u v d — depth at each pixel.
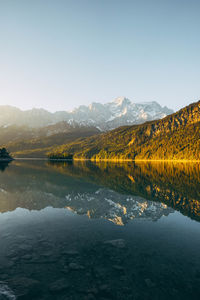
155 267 10.87
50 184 40.75
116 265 10.99
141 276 10.05
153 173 72.31
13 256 11.77
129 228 16.88
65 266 10.80
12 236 14.84
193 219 19.30
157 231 16.20
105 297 8.51
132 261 11.47
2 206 23.23
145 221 18.67
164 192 33.09
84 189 35.41
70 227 16.95
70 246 13.31
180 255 12.25
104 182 45.34
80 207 23.28
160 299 8.45
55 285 9.19
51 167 105.19
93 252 12.49
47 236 14.95
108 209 22.58
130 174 67.81
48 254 12.12
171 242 14.15
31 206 23.44
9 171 72.94
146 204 24.95
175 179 52.16
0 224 17.50
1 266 10.69
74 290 8.91
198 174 67.69
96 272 10.30
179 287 9.24
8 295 8.41
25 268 10.54
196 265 11.12
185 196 29.80
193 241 14.35
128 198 28.34
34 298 8.31
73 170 85.19
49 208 22.72
